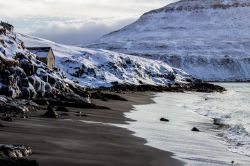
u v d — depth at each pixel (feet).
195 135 121.29
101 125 121.08
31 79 173.17
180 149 94.17
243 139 120.26
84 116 138.82
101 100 218.59
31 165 59.77
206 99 306.76
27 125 103.76
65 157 72.84
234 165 82.17
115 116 150.00
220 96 351.05
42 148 77.71
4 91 157.17
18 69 168.55
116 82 367.45
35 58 218.59
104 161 73.92
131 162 75.77
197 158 85.35
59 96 179.11
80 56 413.59
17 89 162.71
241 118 177.88
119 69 421.18
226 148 103.86
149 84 429.38
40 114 129.39
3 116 116.57
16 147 69.92
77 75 358.64
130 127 123.65
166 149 92.07
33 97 168.25
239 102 279.90
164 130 125.08
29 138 86.17
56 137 91.66
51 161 68.59
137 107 201.26
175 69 556.10
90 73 369.30
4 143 78.18
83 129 108.68
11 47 187.93
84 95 211.00
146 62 511.40
